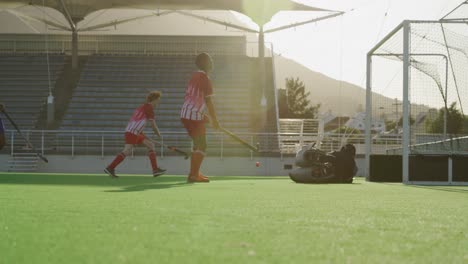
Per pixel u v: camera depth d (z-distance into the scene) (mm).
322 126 28688
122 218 2684
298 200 4348
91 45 30172
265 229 2293
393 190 6984
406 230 2340
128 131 9984
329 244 1875
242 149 21969
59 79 27500
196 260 1522
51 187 6332
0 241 1879
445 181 10883
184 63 28969
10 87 26828
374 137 20953
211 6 26703
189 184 7621
